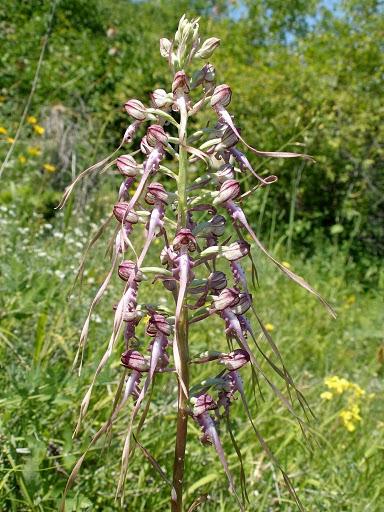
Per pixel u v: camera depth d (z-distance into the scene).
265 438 0.49
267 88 1.48
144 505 0.38
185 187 0.26
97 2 2.29
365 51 1.61
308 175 1.43
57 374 0.39
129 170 0.27
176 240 0.25
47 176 1.13
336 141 1.38
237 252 0.26
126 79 1.65
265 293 0.96
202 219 0.71
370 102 1.50
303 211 1.48
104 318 0.59
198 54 0.27
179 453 0.27
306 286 0.25
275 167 1.40
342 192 1.45
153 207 0.27
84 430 0.41
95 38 2.07
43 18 1.90
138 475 0.41
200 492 0.41
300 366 0.77
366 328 0.98
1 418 0.38
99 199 1.07
